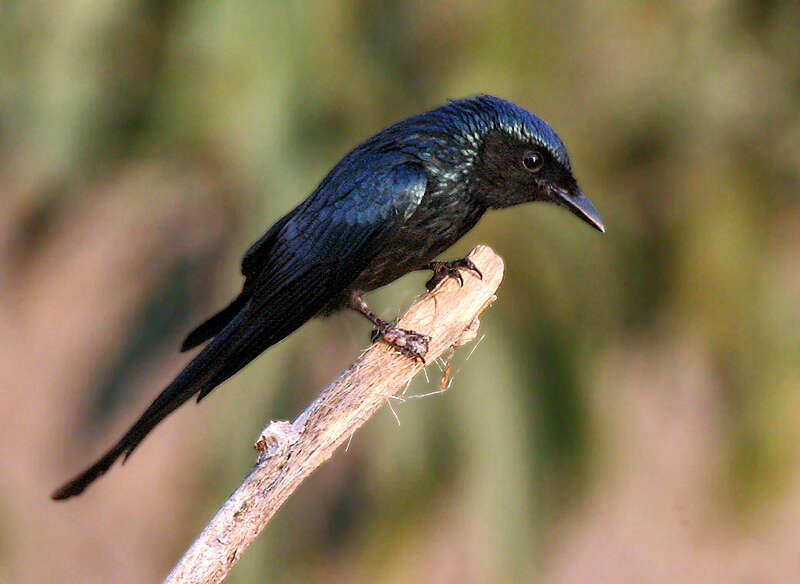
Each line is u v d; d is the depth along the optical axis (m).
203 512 11.81
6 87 11.48
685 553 17.53
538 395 11.60
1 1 11.30
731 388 12.42
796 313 12.11
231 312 9.08
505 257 11.55
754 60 11.81
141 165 11.66
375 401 6.89
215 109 10.97
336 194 8.62
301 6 10.93
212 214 11.90
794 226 12.15
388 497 11.78
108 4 11.13
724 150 11.86
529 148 8.75
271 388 11.62
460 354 11.62
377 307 10.77
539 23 11.32
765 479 12.45
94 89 11.35
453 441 11.62
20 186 11.88
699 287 11.98
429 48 11.47
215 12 10.84
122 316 12.49
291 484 6.35
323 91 10.98
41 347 17.56
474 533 11.51
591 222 8.87
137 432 7.70
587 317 11.79
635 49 11.49
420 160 8.66
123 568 15.72
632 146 11.78
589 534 17.59
